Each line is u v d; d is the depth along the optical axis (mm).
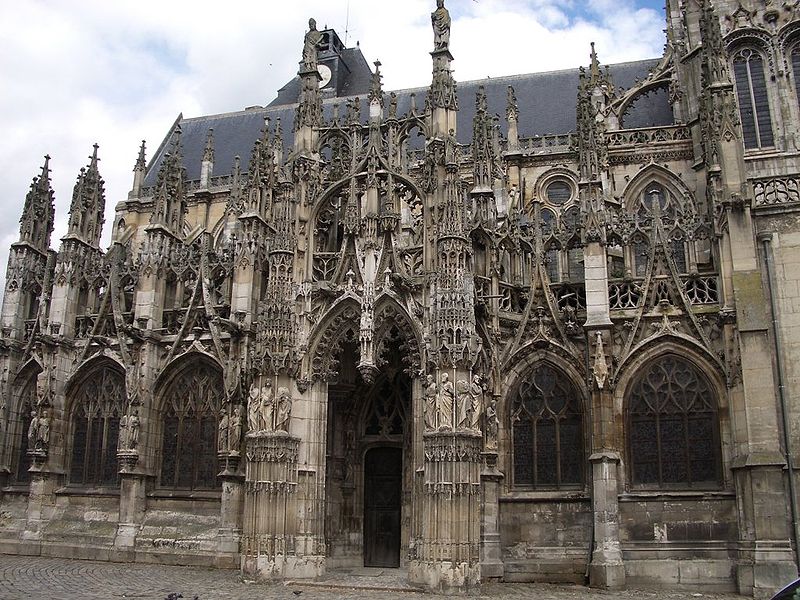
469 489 27078
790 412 30219
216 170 61844
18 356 43688
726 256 32188
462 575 26312
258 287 38188
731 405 30719
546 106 55906
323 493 30453
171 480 38500
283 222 31766
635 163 45562
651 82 47812
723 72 35500
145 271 40625
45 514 39281
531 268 34875
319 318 31297
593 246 33219
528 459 32938
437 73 32094
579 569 30719
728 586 29031
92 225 44281
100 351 40719
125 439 38000
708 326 32156
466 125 56031
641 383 32438
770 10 42062
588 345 32406
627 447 31891
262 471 29375
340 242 34531
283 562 28781
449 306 28453
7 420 42500
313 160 33219
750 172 40531
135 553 36531
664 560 29906
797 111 41000
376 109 33312
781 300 31422
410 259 31188
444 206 29688
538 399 33375
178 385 39438
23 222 45719
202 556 35250
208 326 38781
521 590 28203
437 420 27656
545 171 49438
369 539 35562
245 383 36344
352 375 36219
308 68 34500
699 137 43375
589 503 31391
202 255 39938
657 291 33062
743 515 29453
